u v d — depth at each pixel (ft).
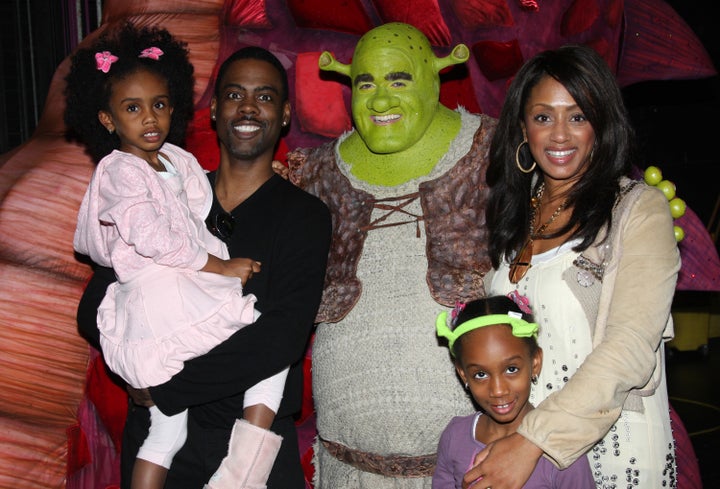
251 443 7.63
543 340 7.47
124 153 7.91
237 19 11.09
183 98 8.75
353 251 8.85
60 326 10.91
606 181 7.34
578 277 7.30
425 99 8.77
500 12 11.14
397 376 8.39
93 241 7.91
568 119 7.38
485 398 6.89
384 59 8.65
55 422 10.88
